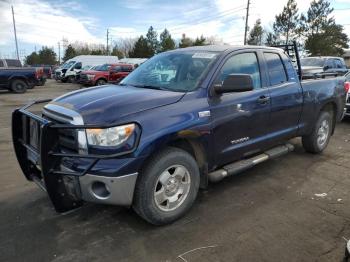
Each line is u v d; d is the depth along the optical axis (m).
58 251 3.13
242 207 4.00
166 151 3.42
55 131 3.16
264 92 4.52
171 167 3.46
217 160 4.00
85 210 3.89
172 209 3.56
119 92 3.70
